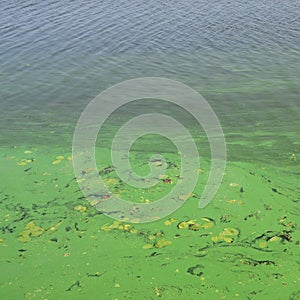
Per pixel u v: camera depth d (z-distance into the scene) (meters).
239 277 5.18
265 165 7.45
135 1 17.03
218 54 12.66
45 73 11.47
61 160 7.59
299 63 12.02
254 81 11.06
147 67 11.88
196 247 5.64
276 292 4.97
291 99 10.06
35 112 9.65
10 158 7.67
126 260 5.44
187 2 16.98
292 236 5.81
